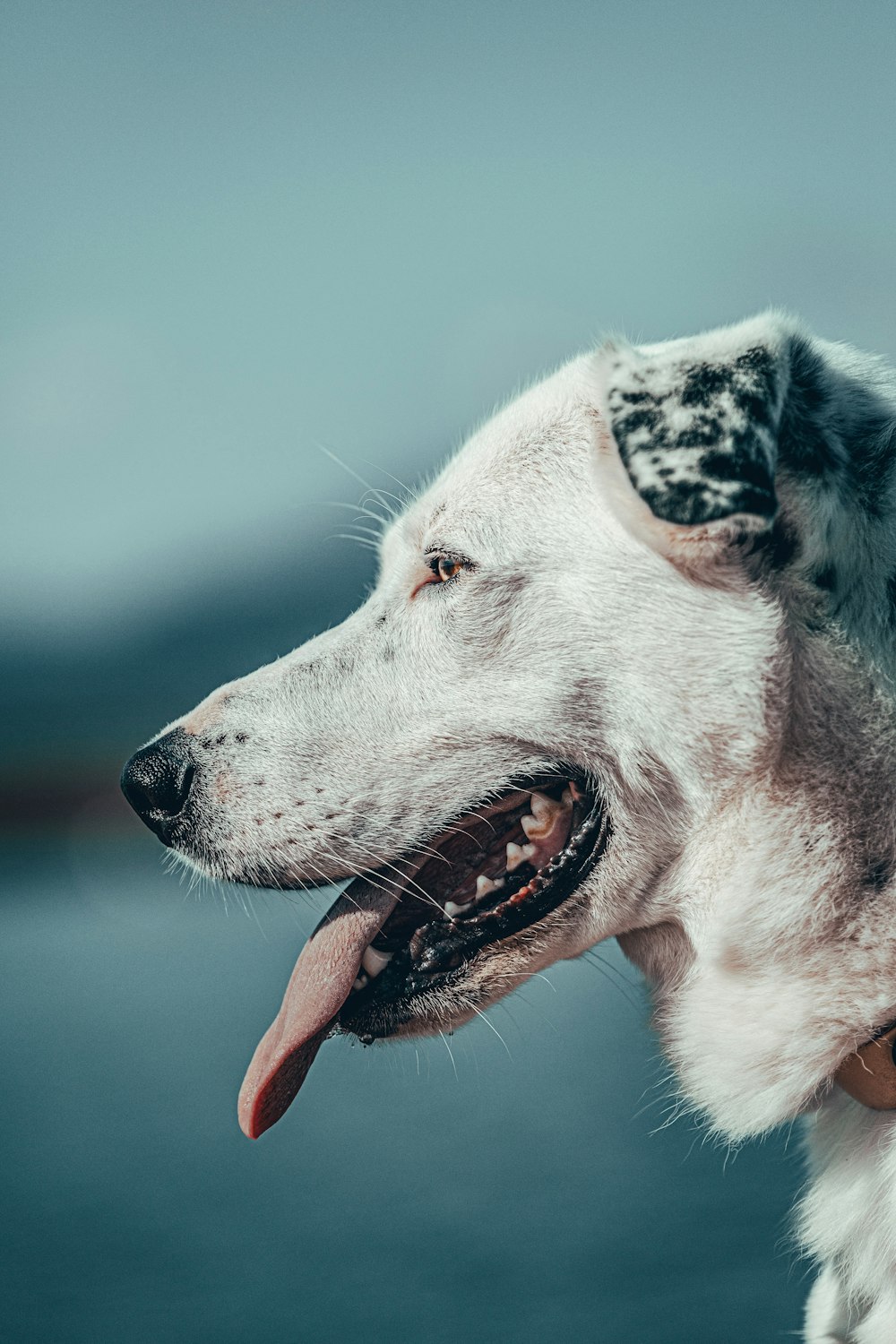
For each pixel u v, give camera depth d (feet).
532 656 10.50
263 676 11.55
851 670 9.69
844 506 9.77
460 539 10.78
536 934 10.61
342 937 10.84
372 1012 10.84
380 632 11.21
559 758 10.53
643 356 10.16
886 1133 9.73
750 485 9.32
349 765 10.97
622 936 11.00
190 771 11.28
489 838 11.19
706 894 10.14
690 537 9.57
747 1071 10.03
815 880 9.73
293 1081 10.56
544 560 10.47
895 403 10.20
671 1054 10.71
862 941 9.66
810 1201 10.55
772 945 9.87
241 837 11.11
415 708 10.89
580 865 10.56
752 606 9.75
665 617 10.02
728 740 9.87
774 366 9.58
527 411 11.02
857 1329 10.13
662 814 10.19
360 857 10.93
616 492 10.01
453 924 10.78
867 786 9.64
